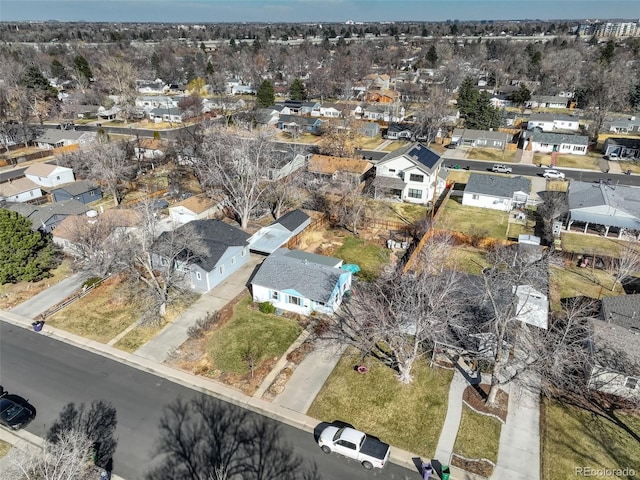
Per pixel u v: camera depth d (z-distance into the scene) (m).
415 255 39.31
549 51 171.00
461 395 25.77
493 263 40.03
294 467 21.58
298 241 43.22
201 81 134.25
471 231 47.69
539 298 30.31
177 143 70.00
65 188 53.59
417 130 86.44
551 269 39.66
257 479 20.95
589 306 32.16
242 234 40.50
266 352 29.31
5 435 23.56
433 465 21.62
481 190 54.47
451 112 93.88
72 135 81.44
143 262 32.88
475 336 27.03
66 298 35.53
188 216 47.78
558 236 45.69
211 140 59.12
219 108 109.56
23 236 36.25
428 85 129.50
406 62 183.50
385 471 21.41
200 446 22.75
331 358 28.75
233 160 50.69
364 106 106.75
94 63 155.88
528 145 81.12
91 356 29.27
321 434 22.62
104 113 104.88
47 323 32.56
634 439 23.05
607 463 21.70
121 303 34.66
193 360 28.78
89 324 32.38
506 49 193.12
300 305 33.19
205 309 33.75
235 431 23.61
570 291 36.19
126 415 24.64
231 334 30.98
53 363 28.62
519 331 29.17
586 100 109.00
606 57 144.25
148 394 26.12
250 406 25.22
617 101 98.31
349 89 116.31
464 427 23.70
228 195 51.44
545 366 25.23
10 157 72.62
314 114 106.62
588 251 43.06
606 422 24.06
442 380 26.88
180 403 25.47
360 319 31.81
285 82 146.50
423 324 25.08
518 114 101.94
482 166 72.12
